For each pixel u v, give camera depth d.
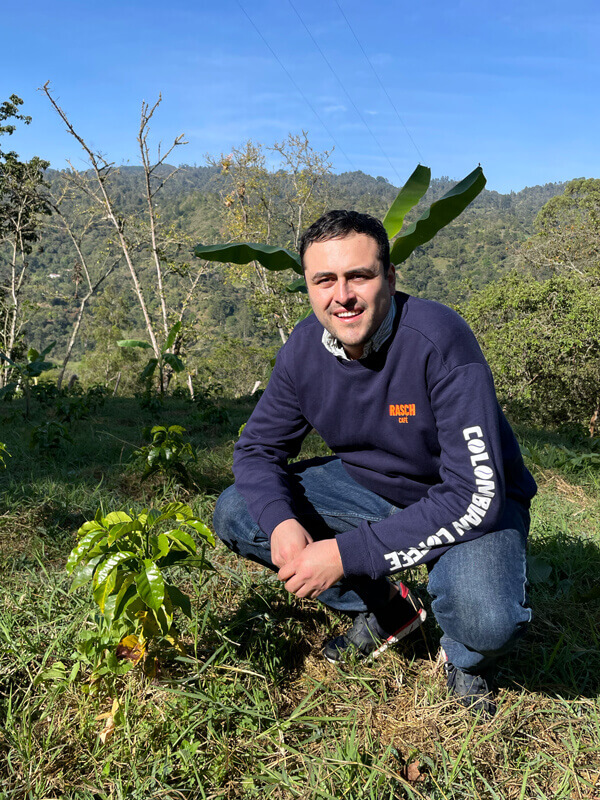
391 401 1.74
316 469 2.19
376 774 1.55
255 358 39.53
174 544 1.79
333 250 1.56
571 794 1.56
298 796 1.51
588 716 1.82
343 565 1.67
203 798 1.46
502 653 1.69
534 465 4.82
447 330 1.64
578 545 3.02
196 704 1.73
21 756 1.58
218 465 4.45
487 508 1.60
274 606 2.32
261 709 1.75
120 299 49.75
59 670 1.84
